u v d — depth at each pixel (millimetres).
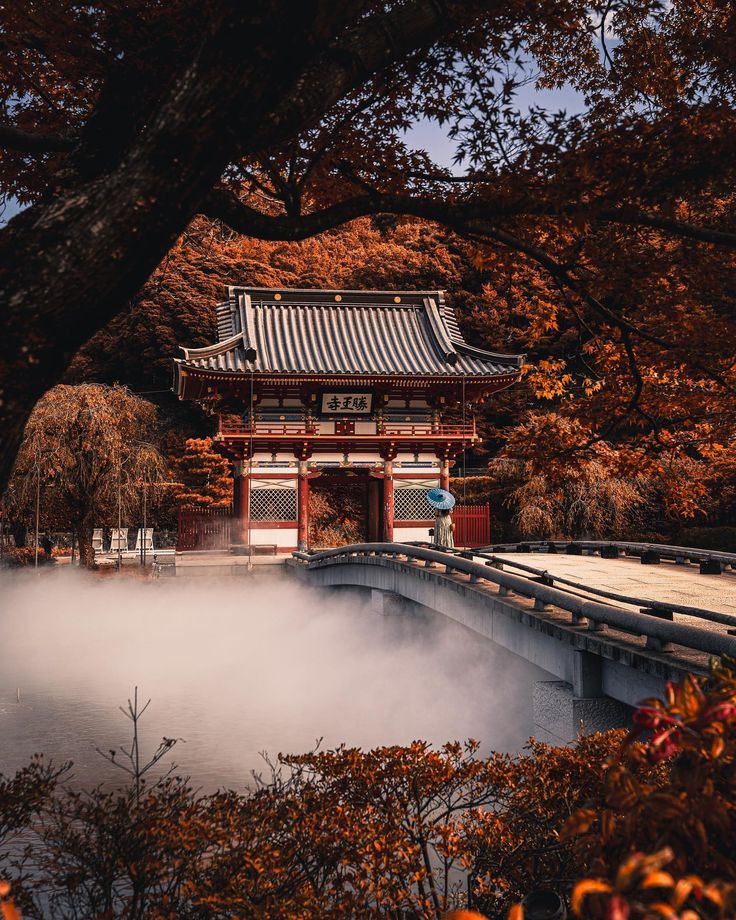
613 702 10625
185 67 3844
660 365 9000
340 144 7043
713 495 48000
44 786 5973
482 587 15898
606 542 24000
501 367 44281
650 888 2357
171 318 75938
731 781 2549
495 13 6164
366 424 44000
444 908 5219
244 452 43312
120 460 41719
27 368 3596
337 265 84250
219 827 5070
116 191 3727
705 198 6770
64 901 5773
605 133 5859
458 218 5977
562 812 5398
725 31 6633
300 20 3707
